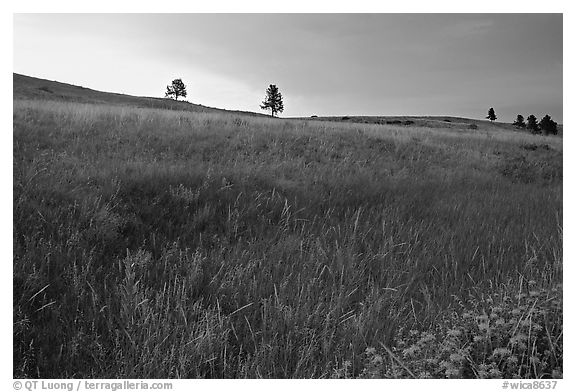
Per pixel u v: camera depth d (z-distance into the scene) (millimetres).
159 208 5527
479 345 2814
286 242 4832
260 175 7738
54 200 5039
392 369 2645
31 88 45938
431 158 13461
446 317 3383
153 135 10797
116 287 3555
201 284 3828
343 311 3578
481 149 16781
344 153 11914
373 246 5082
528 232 5867
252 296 3762
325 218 5922
